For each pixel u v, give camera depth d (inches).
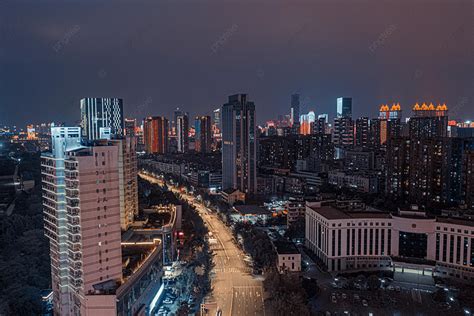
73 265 7519.7
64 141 7849.4
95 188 7475.4
